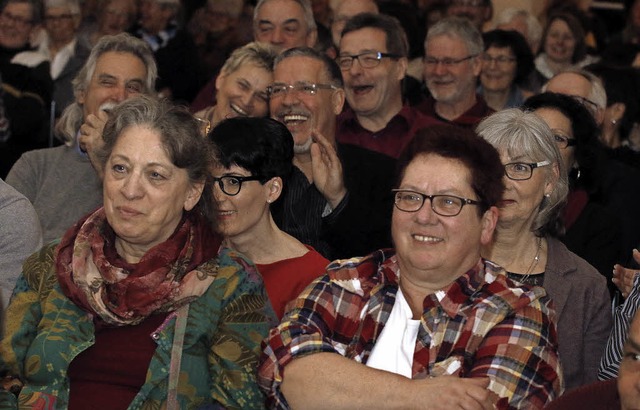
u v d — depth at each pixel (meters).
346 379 4.29
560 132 6.80
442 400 4.16
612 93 9.11
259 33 10.06
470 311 4.38
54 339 4.71
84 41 12.08
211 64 12.58
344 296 4.53
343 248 6.66
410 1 13.77
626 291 5.46
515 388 4.24
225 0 12.76
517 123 5.64
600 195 7.32
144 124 4.72
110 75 7.60
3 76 9.38
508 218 5.63
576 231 7.01
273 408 4.54
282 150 5.59
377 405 4.23
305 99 7.54
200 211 4.93
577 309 5.66
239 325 4.77
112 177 4.73
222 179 5.48
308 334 4.45
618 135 9.24
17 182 7.39
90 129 6.53
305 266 5.56
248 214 5.53
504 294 4.40
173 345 4.66
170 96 11.29
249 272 4.85
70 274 4.77
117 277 4.75
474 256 4.50
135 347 4.71
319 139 6.61
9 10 11.30
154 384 4.63
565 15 12.32
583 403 4.17
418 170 4.45
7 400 4.61
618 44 12.22
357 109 8.91
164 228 4.78
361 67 8.81
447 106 9.76
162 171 4.69
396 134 8.97
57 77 11.45
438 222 4.41
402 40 8.96
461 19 9.69
